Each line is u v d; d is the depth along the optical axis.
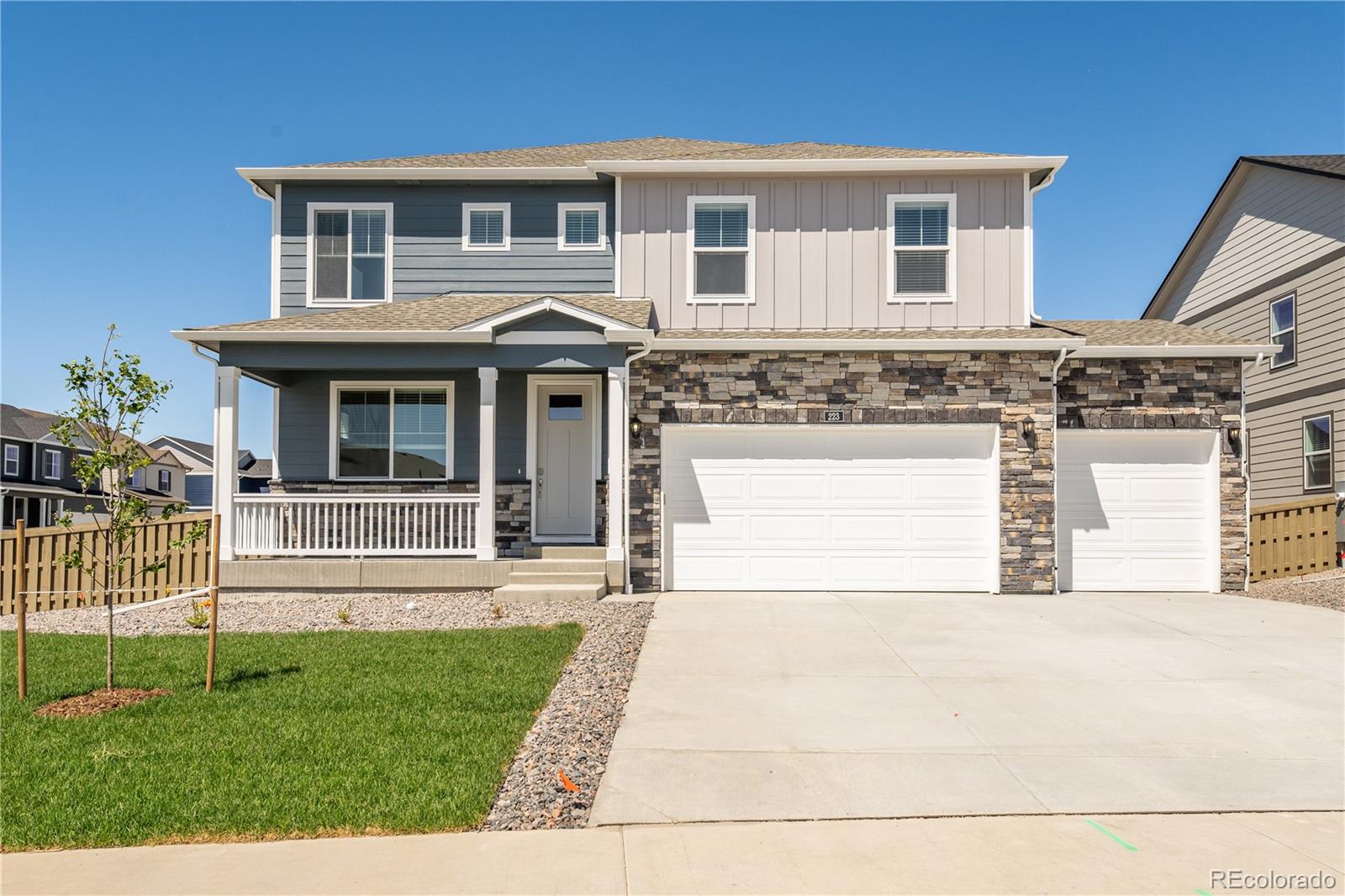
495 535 13.59
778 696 7.18
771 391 12.82
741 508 12.88
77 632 9.91
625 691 7.31
